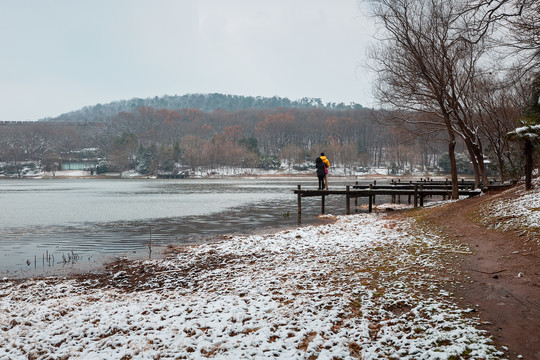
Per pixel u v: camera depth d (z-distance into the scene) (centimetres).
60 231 2105
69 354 573
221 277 1010
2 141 18188
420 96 2311
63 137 19625
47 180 13250
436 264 908
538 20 1118
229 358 513
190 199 4328
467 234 1198
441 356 480
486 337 527
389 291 741
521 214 1199
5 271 1255
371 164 14438
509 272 787
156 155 15012
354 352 518
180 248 1535
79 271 1232
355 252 1159
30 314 787
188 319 685
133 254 1477
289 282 870
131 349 570
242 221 2373
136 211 3105
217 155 14212
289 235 1606
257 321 643
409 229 1478
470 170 9856
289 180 11300
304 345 548
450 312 615
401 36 2081
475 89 2603
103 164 15200
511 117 2720
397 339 538
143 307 776
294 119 19025
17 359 572
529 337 523
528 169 1532
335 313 644
